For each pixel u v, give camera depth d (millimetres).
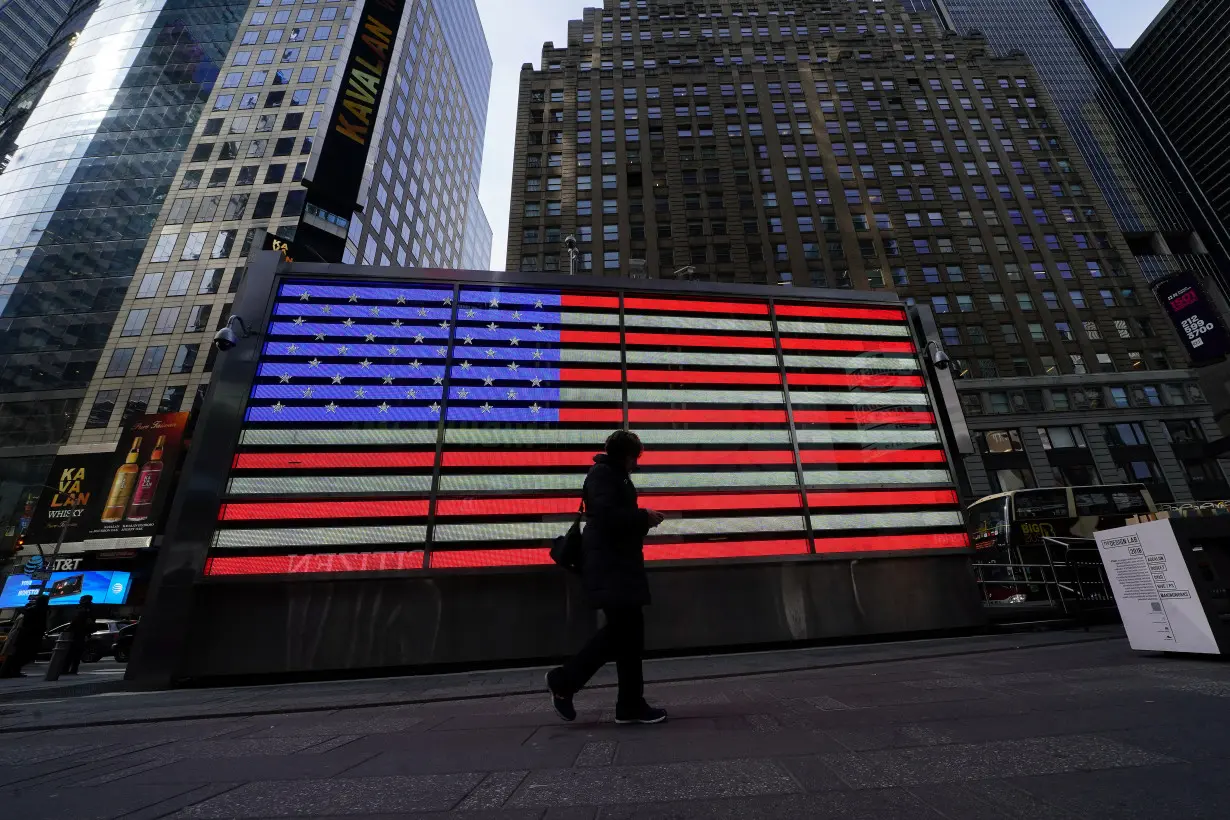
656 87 49438
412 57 57625
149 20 47094
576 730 3047
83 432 32500
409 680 5703
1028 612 8109
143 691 5629
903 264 42438
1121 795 1684
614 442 3453
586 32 55906
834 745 2455
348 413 6930
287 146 41594
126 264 37750
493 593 6473
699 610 6773
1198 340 8203
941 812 1636
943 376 8492
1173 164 71562
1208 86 71875
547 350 7691
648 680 4785
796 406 7992
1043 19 85125
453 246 69875
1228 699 2912
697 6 58188
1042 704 3074
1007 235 44188
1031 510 9805
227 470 6457
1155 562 4617
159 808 1965
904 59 52375
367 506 6555
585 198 43656
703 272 41406
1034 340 40844
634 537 3279
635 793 1925
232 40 46656
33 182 41500
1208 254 61656
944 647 6082
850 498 7602
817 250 42531
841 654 5961
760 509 7312
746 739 2639
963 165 46844
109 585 27922
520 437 7168
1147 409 38438
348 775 2336
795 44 53656
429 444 6949
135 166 41344
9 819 1895
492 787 2064
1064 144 48688
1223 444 7750
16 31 73375
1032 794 1741
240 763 2645
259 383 6902
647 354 7918
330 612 6172
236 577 6070
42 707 4930
